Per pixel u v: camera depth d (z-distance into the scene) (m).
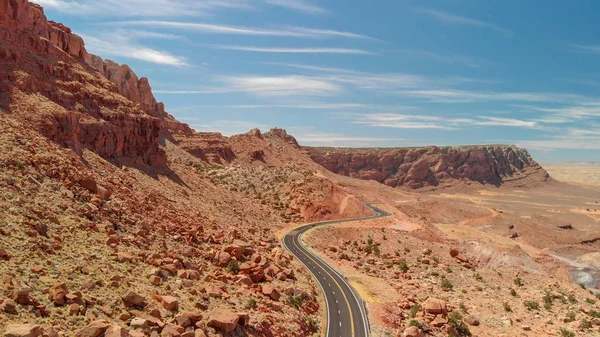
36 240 32.97
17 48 68.31
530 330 58.84
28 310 24.39
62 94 69.56
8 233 31.97
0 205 35.19
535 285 84.19
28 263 29.58
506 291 79.00
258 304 42.62
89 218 42.75
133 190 62.53
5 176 39.97
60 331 24.00
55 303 26.31
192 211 72.12
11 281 26.16
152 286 35.19
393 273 81.88
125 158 78.56
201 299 37.22
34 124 55.16
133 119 83.12
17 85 60.75
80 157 59.78
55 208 40.34
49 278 28.86
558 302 74.06
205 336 30.45
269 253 69.44
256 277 51.00
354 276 73.19
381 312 55.91
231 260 51.91
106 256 36.88
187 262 44.97
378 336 48.94
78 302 27.39
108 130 74.12
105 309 28.17
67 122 61.28
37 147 49.84
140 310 30.27
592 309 70.50
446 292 73.94
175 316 31.19
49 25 86.31
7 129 49.28
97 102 78.31
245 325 35.44
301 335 42.16
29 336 21.52
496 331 57.91
